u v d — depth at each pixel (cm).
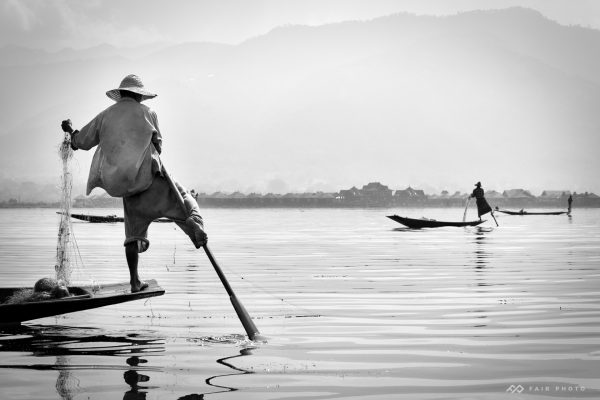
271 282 1493
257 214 10975
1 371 729
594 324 972
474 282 1467
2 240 3341
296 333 923
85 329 955
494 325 970
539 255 2169
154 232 4141
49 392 653
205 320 1022
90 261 2067
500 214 9288
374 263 1930
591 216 7719
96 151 996
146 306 1154
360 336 903
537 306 1134
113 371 728
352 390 660
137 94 998
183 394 646
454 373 717
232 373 720
